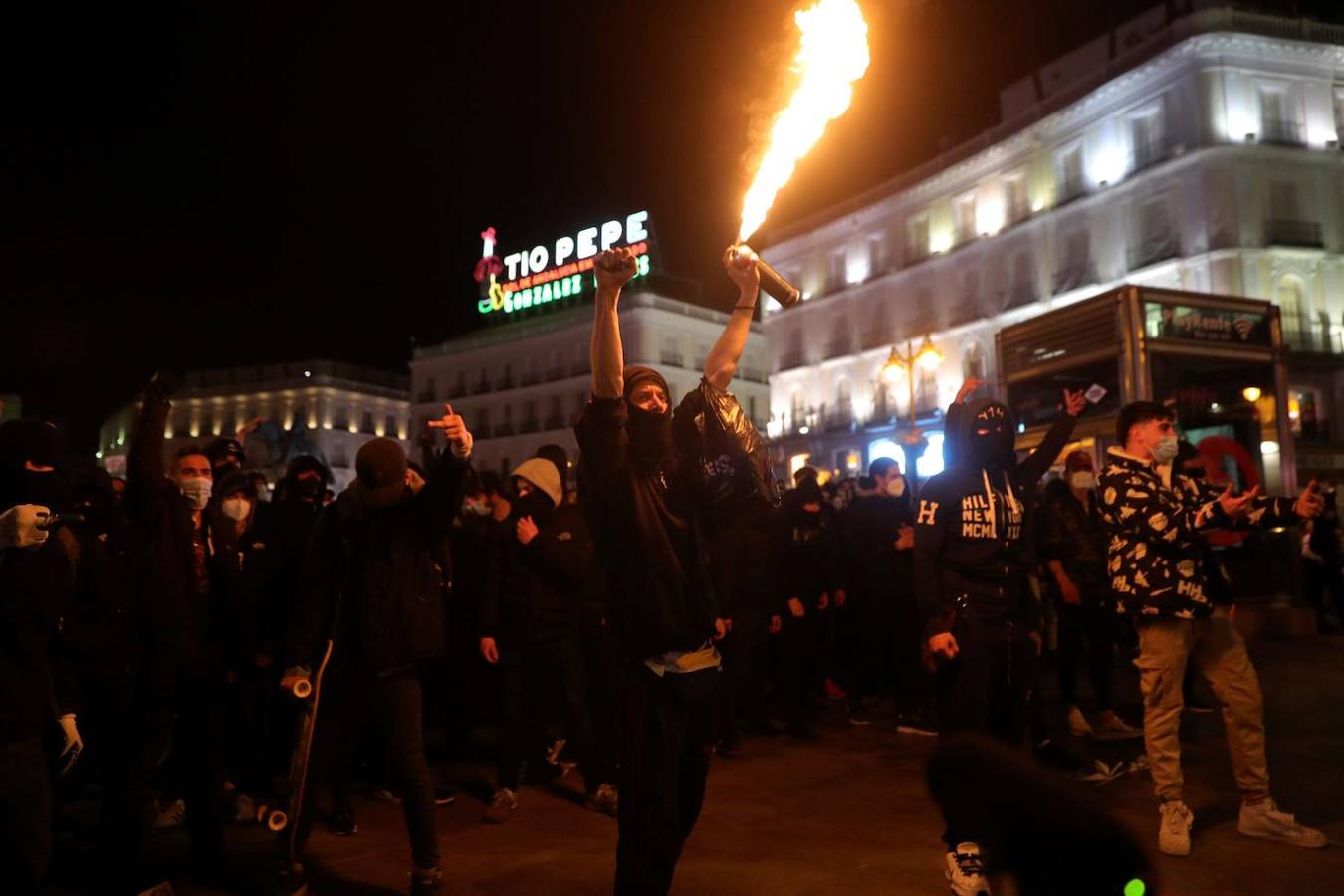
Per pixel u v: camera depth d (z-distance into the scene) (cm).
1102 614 662
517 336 5397
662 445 293
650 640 281
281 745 588
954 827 75
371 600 394
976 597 397
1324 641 1059
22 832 286
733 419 303
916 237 3975
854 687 759
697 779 292
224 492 534
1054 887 69
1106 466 456
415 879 382
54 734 336
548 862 432
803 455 4231
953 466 416
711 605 289
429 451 601
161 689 385
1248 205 2909
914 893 383
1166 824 420
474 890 397
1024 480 420
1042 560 673
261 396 6675
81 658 360
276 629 531
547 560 523
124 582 377
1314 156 2956
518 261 5681
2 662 282
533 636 523
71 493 360
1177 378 1027
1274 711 703
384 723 393
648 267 5028
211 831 427
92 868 439
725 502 298
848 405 4156
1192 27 3028
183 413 6894
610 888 398
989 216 3697
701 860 425
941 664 404
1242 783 437
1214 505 413
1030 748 605
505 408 5484
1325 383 2891
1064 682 688
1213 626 439
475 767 641
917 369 3853
